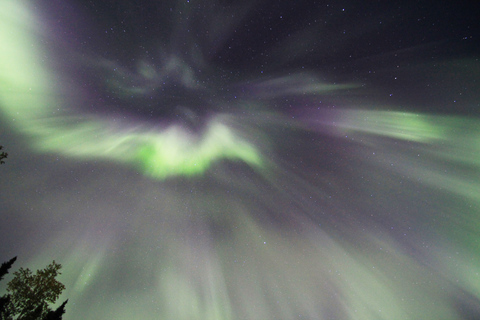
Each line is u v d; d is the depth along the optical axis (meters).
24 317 5.13
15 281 5.36
